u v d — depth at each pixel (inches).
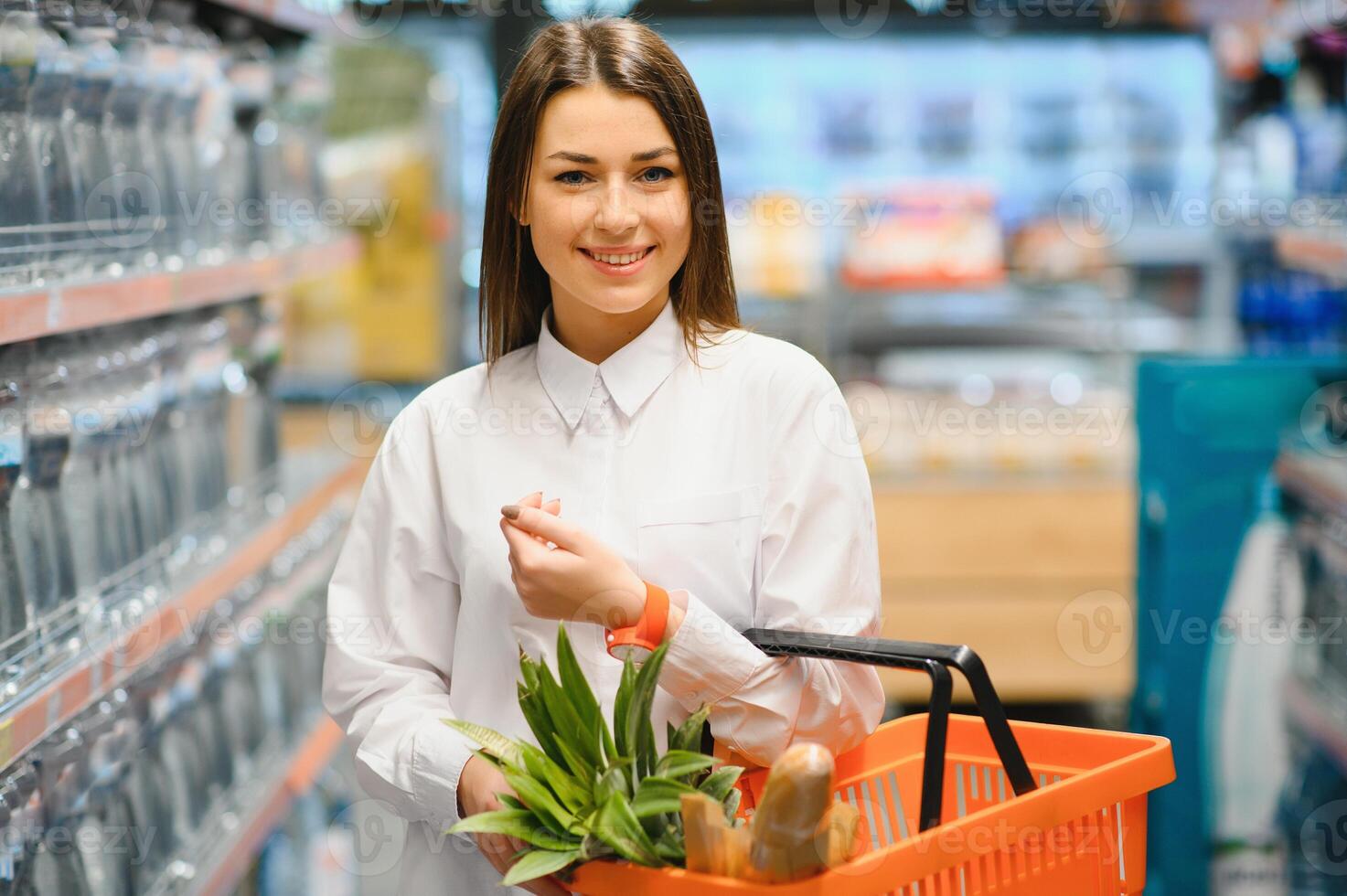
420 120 172.2
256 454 110.6
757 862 41.6
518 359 59.8
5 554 63.3
